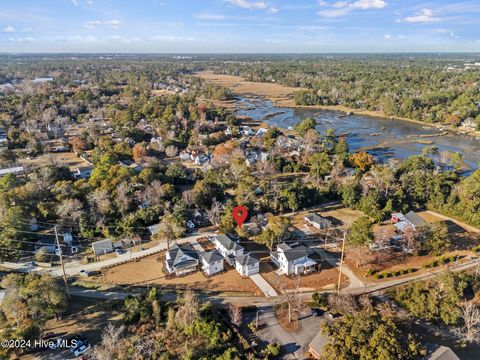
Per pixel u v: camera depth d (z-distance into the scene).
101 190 86.94
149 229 80.00
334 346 42.84
